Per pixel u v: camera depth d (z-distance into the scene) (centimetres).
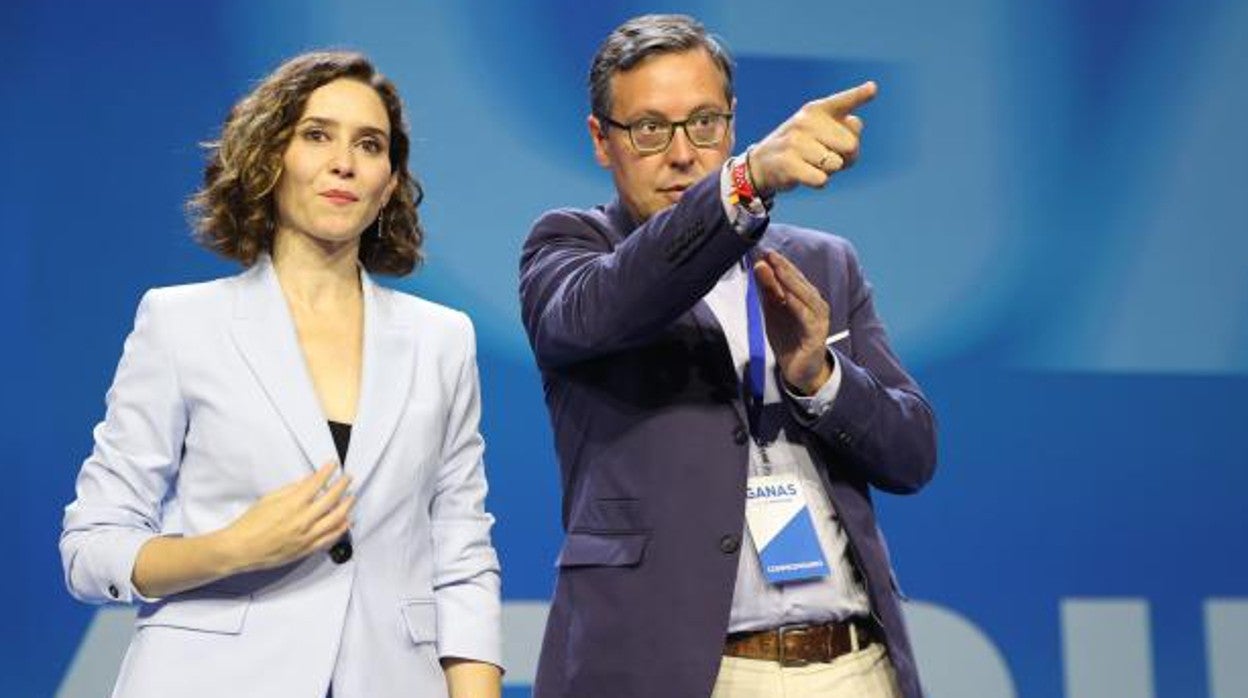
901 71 576
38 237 537
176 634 277
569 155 564
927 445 337
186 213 530
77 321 537
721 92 340
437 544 309
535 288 337
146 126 545
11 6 540
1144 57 582
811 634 319
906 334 570
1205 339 577
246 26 551
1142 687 567
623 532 318
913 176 573
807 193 570
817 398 320
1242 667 570
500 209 560
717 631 306
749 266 345
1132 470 572
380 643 286
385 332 304
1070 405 573
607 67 343
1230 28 586
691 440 319
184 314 292
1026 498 569
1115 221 578
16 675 527
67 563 283
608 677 311
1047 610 566
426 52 559
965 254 573
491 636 304
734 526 313
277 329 294
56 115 541
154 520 288
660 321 306
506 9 564
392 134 319
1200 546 572
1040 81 579
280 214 304
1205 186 581
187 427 289
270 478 283
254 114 302
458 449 313
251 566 269
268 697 275
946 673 561
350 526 287
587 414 332
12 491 530
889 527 564
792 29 574
